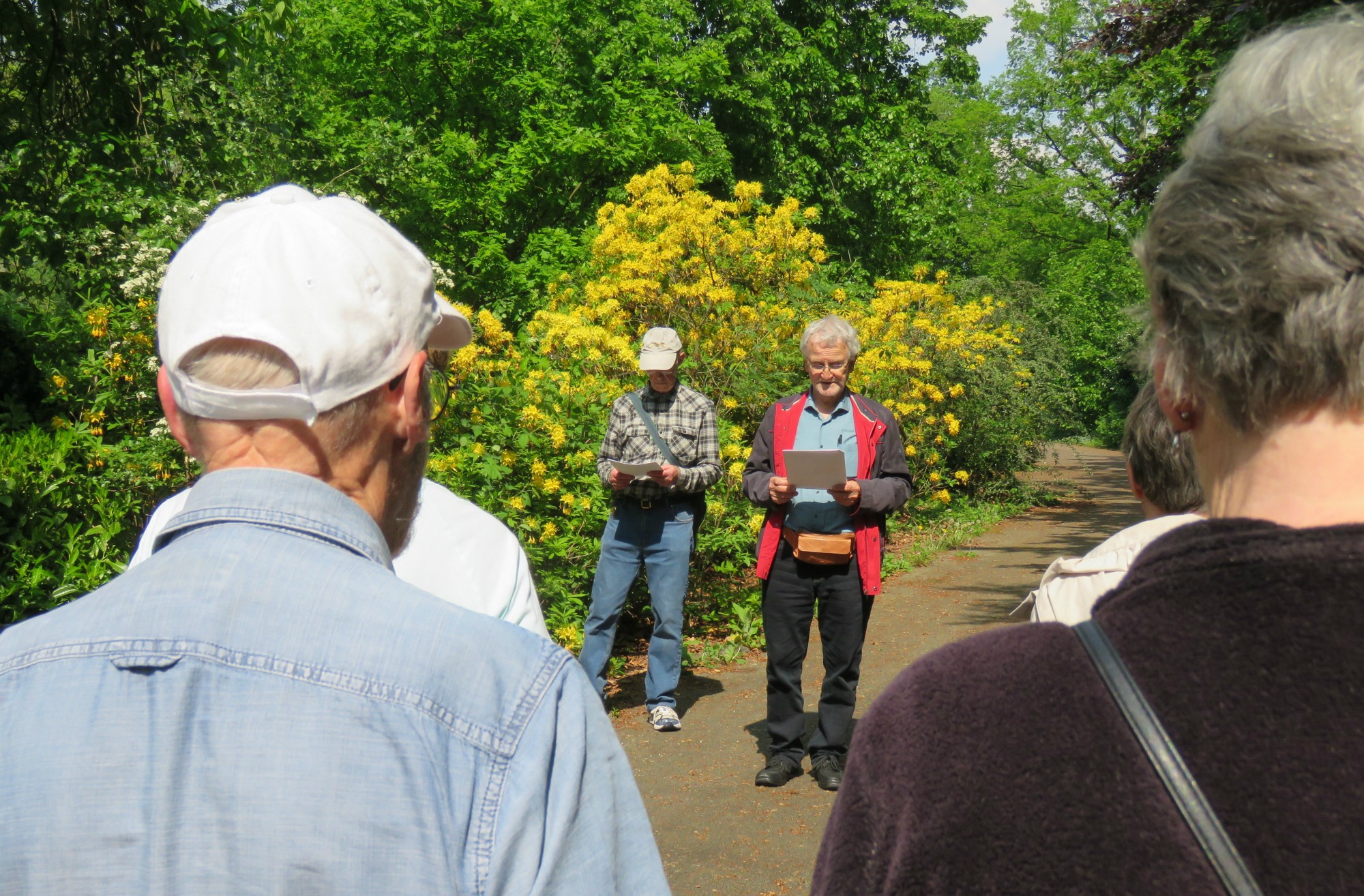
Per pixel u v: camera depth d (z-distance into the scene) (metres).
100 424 6.05
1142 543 1.61
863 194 20.19
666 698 5.06
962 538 11.21
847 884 0.75
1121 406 32.31
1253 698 0.65
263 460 0.97
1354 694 0.63
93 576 4.35
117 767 0.83
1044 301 17.17
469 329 1.40
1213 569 0.69
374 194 10.95
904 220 20.25
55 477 4.45
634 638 6.46
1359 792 0.61
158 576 0.92
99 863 0.81
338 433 0.98
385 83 14.36
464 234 12.29
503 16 13.94
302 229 0.98
